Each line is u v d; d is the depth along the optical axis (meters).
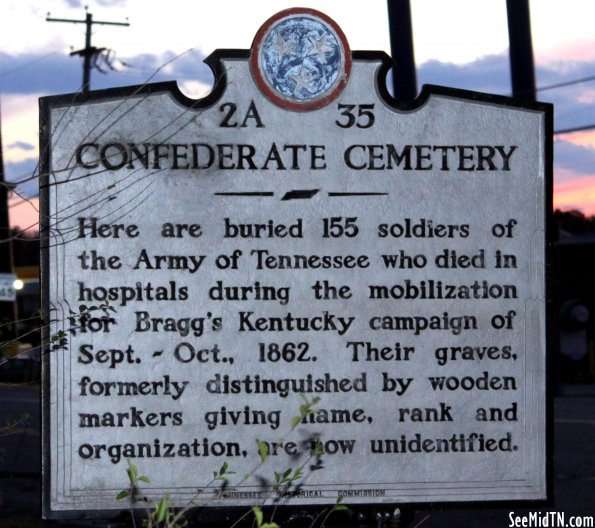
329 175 4.61
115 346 4.48
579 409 18.66
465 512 9.32
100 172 4.54
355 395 4.54
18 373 22.34
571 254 31.08
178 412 4.48
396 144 4.63
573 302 27.17
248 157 4.59
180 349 4.50
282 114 4.61
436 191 4.62
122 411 4.46
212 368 4.51
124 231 4.52
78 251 4.50
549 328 4.61
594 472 11.14
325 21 4.62
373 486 4.52
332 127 4.61
